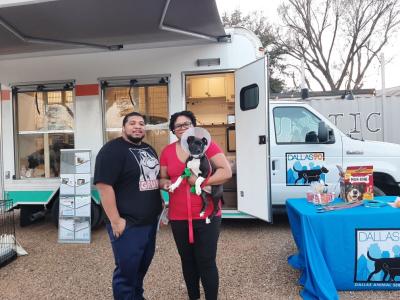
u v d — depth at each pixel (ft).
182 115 9.35
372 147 17.06
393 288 10.57
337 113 27.14
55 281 12.04
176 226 9.16
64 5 12.44
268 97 15.33
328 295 9.67
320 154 17.06
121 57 17.74
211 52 17.34
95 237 17.28
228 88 21.94
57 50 18.03
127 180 8.72
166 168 9.36
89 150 16.80
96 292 11.15
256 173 15.93
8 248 14.23
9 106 18.43
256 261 13.26
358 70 73.51
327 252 10.49
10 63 18.40
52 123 18.47
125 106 18.06
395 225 10.44
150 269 12.80
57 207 17.92
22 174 18.58
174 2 12.89
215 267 9.15
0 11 12.94
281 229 17.69
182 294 10.82
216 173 8.91
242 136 16.96
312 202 12.00
